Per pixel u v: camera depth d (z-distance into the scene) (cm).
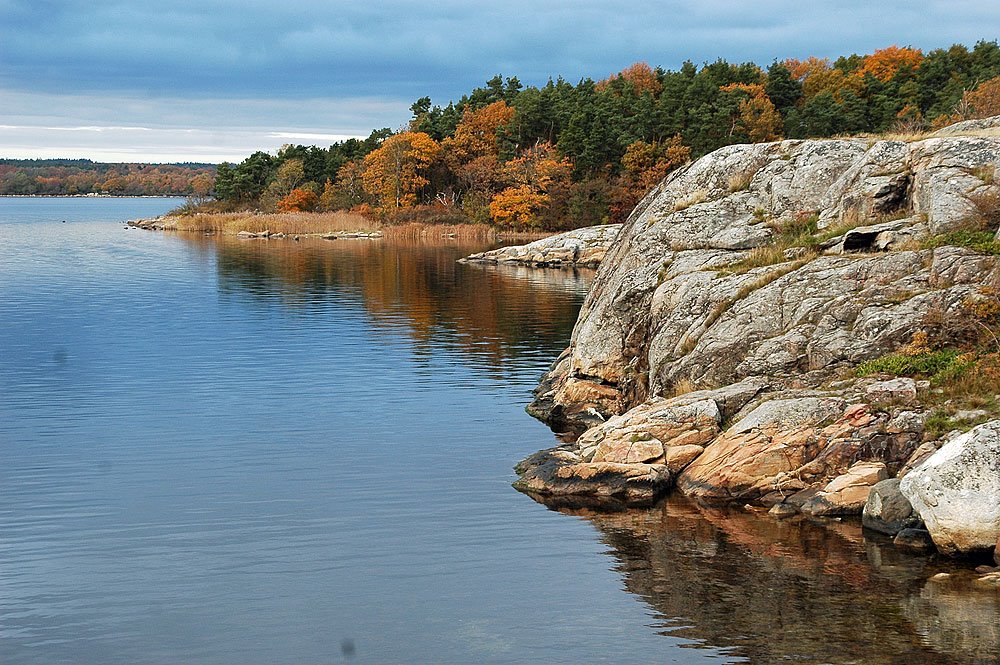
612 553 2164
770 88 15675
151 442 3052
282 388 3834
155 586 1989
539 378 4084
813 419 2530
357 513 2430
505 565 2098
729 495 2517
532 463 2778
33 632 1786
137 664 1675
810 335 2853
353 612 1873
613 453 2692
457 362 4422
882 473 2381
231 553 2164
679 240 3578
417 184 15950
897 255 2897
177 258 9962
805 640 1712
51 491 2575
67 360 4353
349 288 7350
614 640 1738
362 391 3806
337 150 19088
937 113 12569
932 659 1627
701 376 2988
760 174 3653
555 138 15762
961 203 2948
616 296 3525
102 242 12525
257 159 18875
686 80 15538
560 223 13862
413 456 2942
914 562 2075
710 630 1766
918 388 2547
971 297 2691
